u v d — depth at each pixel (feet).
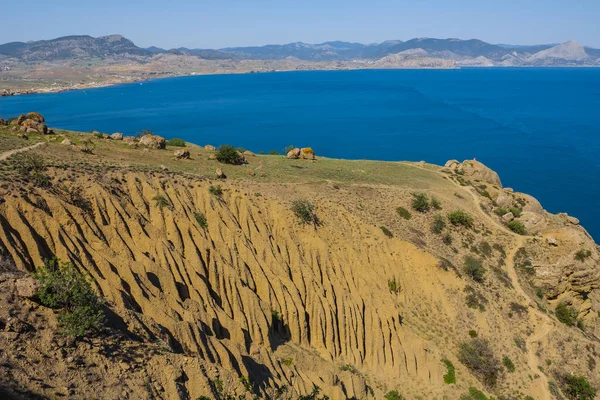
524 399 158.61
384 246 188.34
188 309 117.70
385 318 156.25
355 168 295.69
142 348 90.89
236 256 146.20
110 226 126.31
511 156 541.75
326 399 107.24
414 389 148.97
